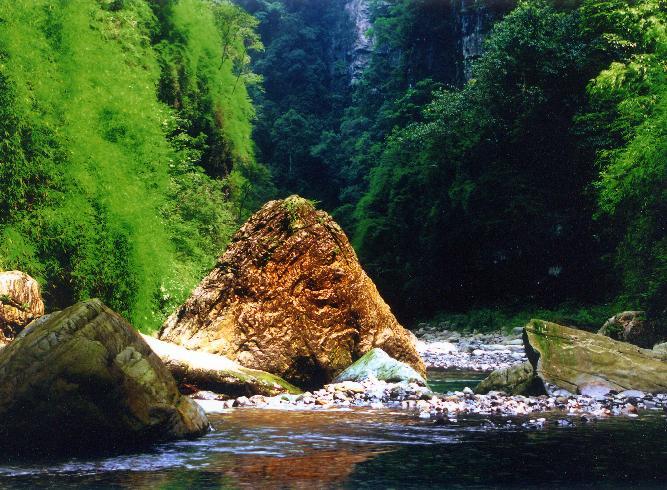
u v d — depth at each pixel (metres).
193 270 19.12
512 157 33.97
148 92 17.92
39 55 12.32
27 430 5.17
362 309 10.62
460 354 19.33
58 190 12.70
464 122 34.66
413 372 9.69
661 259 16.47
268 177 43.81
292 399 8.48
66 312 5.68
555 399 8.32
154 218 15.14
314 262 10.47
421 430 6.28
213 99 31.97
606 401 8.32
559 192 32.16
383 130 53.56
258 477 4.41
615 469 4.70
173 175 23.28
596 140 26.42
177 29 28.80
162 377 6.00
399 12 56.97
